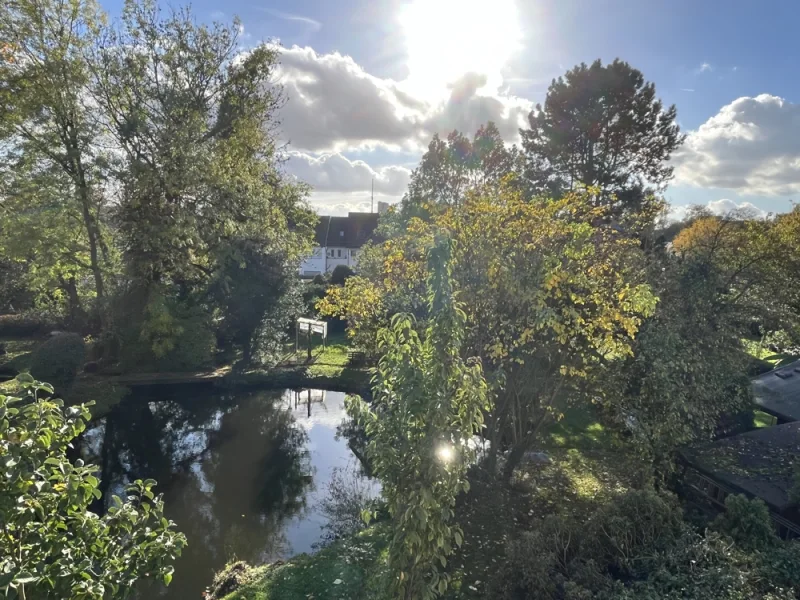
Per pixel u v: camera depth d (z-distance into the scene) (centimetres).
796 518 687
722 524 628
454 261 475
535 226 777
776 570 523
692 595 488
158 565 328
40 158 1867
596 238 853
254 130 2317
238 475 1196
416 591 384
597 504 854
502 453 1021
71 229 1998
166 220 1827
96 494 312
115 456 1316
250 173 2258
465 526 786
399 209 2883
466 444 385
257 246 2022
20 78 1727
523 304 771
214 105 2239
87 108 1875
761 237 1786
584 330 739
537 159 2778
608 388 847
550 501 871
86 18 1853
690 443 920
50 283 2314
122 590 309
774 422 1385
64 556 293
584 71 2612
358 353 2084
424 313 935
